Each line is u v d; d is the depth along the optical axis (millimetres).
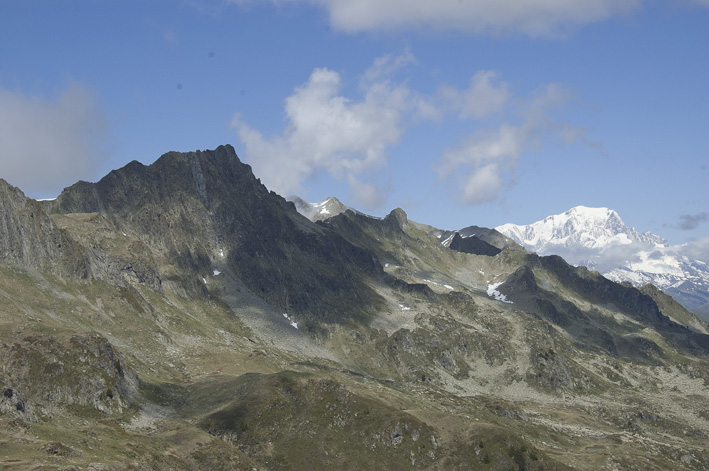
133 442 180625
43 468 132875
